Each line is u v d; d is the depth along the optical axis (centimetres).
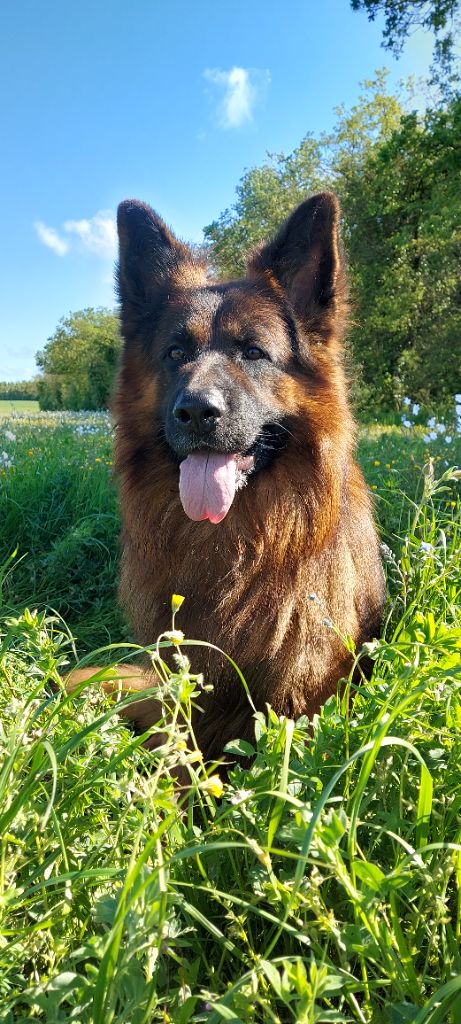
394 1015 21
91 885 27
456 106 360
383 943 22
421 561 49
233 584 49
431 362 463
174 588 51
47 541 95
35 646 41
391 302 466
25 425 230
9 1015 22
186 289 59
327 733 32
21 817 28
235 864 28
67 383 759
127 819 30
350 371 62
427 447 105
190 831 28
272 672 47
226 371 51
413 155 418
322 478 51
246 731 47
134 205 62
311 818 22
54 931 26
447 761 31
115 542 90
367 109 587
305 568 49
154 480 54
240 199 717
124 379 60
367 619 55
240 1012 20
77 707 38
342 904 26
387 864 29
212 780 25
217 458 50
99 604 82
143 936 21
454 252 456
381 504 85
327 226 55
